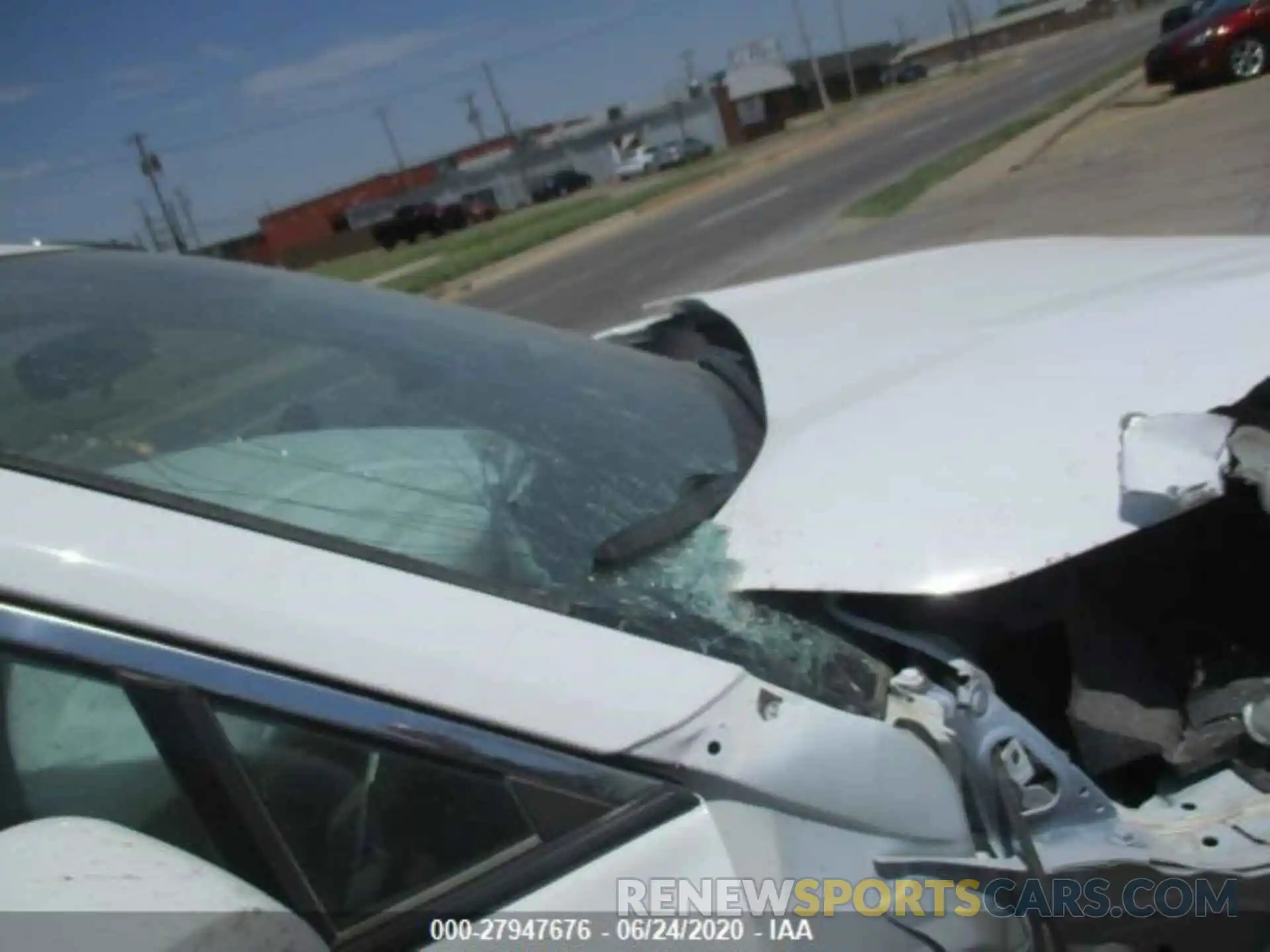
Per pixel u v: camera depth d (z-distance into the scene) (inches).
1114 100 850.1
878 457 64.0
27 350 63.4
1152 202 415.2
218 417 61.7
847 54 2945.4
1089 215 433.1
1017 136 840.3
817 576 58.1
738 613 57.7
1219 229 341.1
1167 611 69.4
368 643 48.6
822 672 57.1
